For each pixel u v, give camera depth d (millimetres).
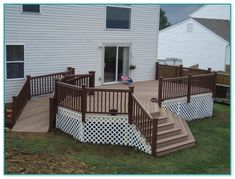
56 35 15953
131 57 19359
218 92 20688
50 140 11648
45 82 15492
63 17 16047
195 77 15508
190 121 15727
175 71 19344
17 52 14789
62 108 12516
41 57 15586
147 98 14852
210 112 16984
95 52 17641
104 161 10203
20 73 15016
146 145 11203
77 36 16734
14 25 14484
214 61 31094
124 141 11883
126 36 18875
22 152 10219
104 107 12398
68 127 12367
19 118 13078
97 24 17422
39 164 9375
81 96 11609
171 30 33156
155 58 20656
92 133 11875
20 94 13422
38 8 15148
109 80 18703
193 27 31703
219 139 13320
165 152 11281
